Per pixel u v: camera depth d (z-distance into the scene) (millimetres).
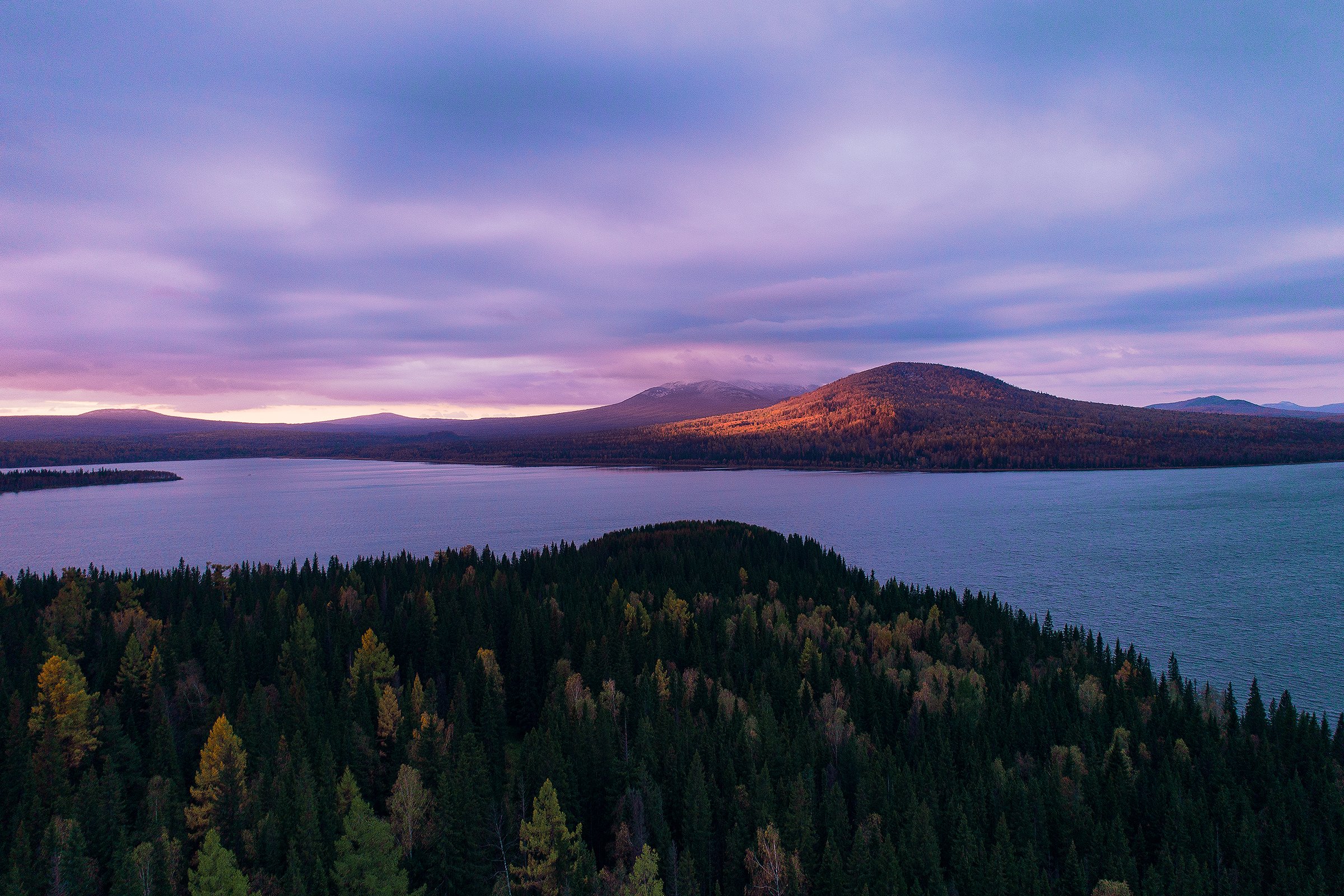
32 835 61375
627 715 85312
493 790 70500
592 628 113938
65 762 71062
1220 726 96438
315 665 96438
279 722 84250
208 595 136875
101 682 92688
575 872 57594
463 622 113500
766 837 60969
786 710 90312
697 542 195375
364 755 73875
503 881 59656
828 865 60906
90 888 55906
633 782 71312
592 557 180625
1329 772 81688
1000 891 60969
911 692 97688
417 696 85438
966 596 152000
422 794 65688
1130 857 66312
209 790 64625
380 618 120062
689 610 134750
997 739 86188
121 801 66875
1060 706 92375
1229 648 146500
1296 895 63094
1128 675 109562
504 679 101500
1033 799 72875
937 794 73250
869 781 72125
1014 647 120688
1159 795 73938
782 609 133500
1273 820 72062
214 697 88750
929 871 63188
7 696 84500
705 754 75688
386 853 56156
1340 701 121188
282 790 64500
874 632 124812
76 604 115500
